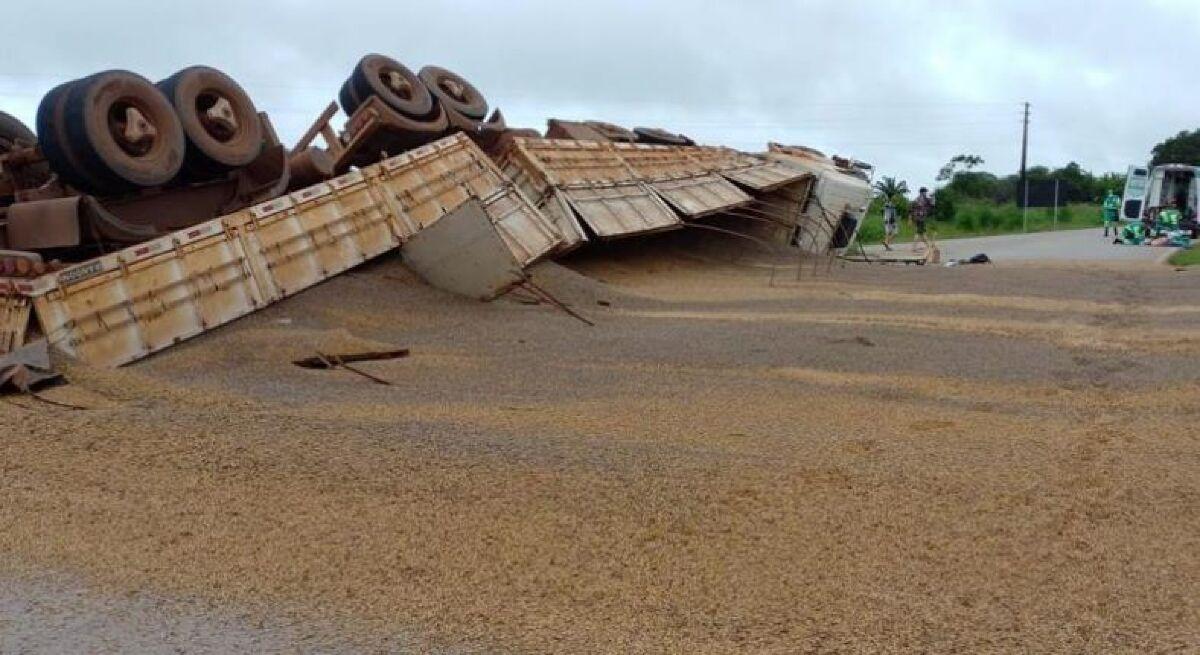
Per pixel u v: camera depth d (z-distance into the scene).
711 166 31.39
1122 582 5.61
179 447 7.79
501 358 13.43
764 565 5.85
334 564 5.88
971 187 93.81
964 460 7.86
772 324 16.48
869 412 9.89
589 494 6.88
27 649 4.92
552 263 21.14
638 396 10.77
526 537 6.21
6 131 17.03
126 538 6.25
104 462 7.47
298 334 14.11
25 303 12.31
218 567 5.86
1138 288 21.59
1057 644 4.94
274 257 15.74
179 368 12.73
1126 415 9.62
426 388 11.29
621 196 25.97
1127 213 47.50
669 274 25.89
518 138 24.88
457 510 6.62
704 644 4.96
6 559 5.97
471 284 17.86
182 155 15.41
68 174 14.45
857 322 16.64
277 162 17.56
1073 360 12.80
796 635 5.05
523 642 4.99
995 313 17.86
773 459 7.84
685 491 6.96
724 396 10.74
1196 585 5.55
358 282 17.12
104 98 14.43
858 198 34.34
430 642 5.00
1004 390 11.00
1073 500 6.88
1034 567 5.82
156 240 14.08
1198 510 6.67
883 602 5.40
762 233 33.66
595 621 5.21
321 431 8.38
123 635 5.07
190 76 16.06
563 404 10.31
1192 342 13.98
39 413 8.70
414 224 18.61
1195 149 104.88
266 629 5.13
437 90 24.31
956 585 5.60
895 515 6.58
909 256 33.31
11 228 14.01
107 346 12.79
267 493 6.92
